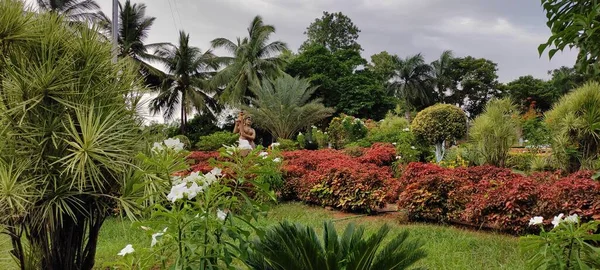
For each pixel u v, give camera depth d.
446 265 3.63
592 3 1.76
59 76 2.82
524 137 9.86
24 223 2.81
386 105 28.03
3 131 2.69
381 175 6.72
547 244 1.98
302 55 29.25
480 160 8.62
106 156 2.79
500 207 4.91
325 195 7.04
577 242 1.92
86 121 2.74
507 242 4.40
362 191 6.48
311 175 7.60
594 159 6.41
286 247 1.91
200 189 1.86
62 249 2.99
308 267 1.89
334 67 28.00
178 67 24.64
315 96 26.62
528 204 4.76
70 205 2.90
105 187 2.98
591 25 1.62
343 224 5.80
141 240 4.56
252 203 2.00
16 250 2.89
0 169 2.55
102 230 5.22
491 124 8.37
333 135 16.25
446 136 11.21
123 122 3.04
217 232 1.93
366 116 27.59
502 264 3.66
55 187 2.70
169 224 1.83
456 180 5.60
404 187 6.16
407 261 1.98
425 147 11.79
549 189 4.68
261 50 24.61
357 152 11.84
